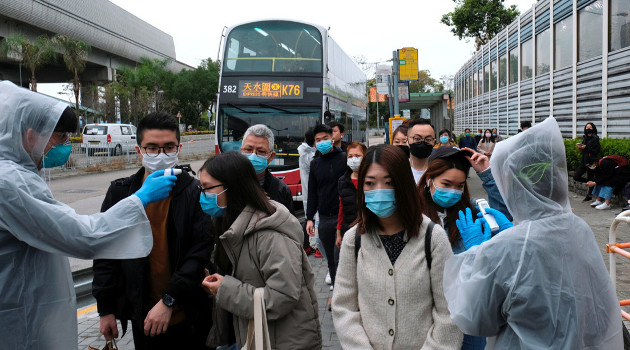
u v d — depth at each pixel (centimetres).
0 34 4144
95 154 2280
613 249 387
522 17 2156
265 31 1159
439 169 279
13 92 224
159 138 294
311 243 832
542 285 184
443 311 220
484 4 3662
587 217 974
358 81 2012
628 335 228
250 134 418
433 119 4453
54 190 1565
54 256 234
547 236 188
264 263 244
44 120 226
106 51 5869
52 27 4606
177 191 290
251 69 1143
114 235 235
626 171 1027
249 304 238
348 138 1614
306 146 691
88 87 5644
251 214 251
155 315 271
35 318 222
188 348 302
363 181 231
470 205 287
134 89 4938
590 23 1447
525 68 2147
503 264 190
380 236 236
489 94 2884
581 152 1209
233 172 254
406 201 225
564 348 182
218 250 267
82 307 567
